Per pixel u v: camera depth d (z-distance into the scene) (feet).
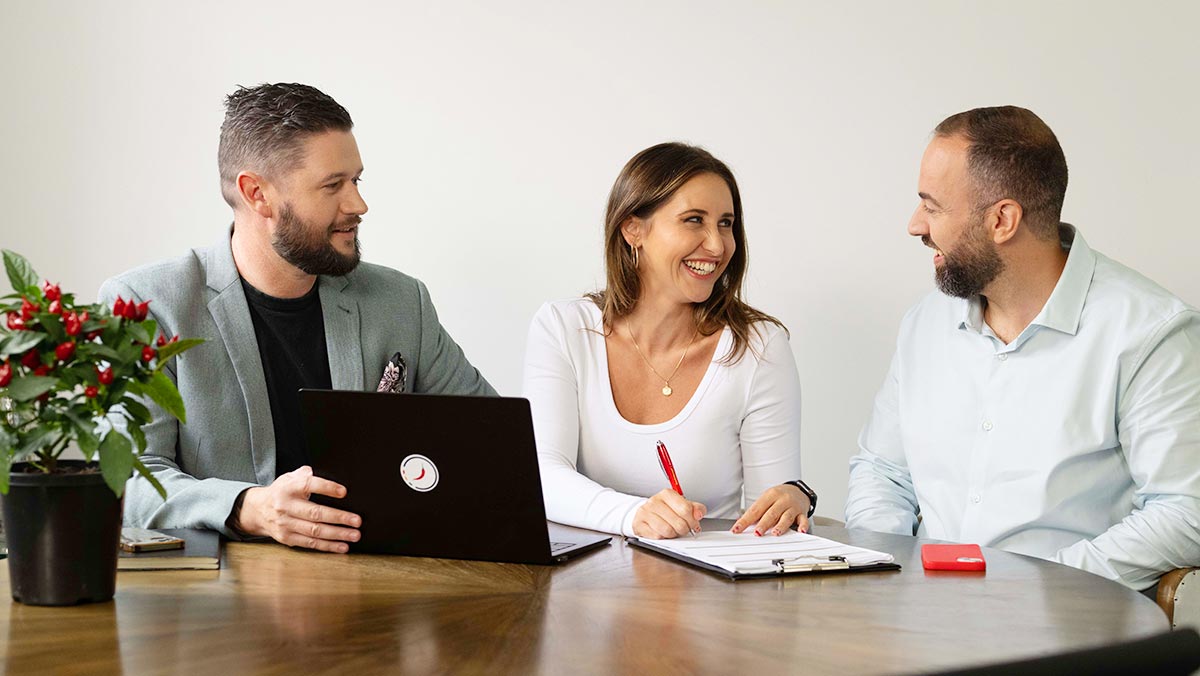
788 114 9.30
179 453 6.90
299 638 3.89
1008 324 7.27
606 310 7.59
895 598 4.56
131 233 9.55
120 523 4.46
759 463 7.35
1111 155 9.01
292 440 7.20
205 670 3.52
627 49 9.38
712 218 7.27
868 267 9.31
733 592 4.65
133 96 9.49
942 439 7.38
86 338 4.33
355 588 4.68
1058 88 9.04
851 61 9.23
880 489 7.78
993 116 7.06
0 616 4.17
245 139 6.93
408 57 9.50
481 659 3.65
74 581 4.31
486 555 5.27
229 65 9.50
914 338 7.78
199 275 7.09
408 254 9.61
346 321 7.41
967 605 4.45
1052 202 6.95
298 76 9.53
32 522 4.26
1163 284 9.00
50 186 9.52
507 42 9.45
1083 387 6.88
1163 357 6.69
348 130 7.14
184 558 5.09
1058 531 7.00
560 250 9.50
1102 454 6.95
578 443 7.47
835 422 9.44
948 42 9.14
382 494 5.34
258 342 7.20
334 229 7.09
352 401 5.25
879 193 9.27
